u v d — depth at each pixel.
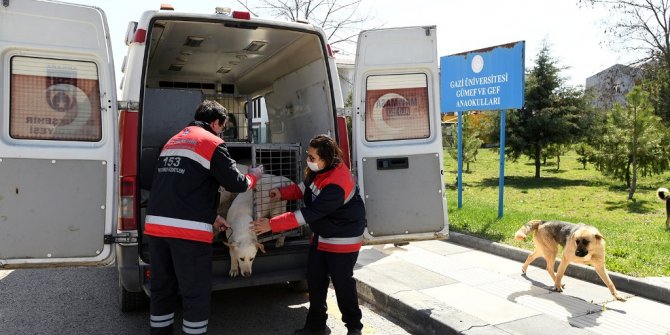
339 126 5.02
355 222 4.15
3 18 3.65
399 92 4.82
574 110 17.05
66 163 3.81
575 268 5.86
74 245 3.84
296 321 4.90
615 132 12.98
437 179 4.84
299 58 5.73
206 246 3.75
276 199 4.50
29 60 3.75
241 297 5.61
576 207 11.12
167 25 4.91
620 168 13.32
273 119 7.29
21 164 3.71
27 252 3.74
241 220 4.32
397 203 4.78
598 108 18.12
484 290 5.41
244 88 8.01
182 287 3.72
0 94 3.67
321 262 4.30
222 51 6.01
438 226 4.84
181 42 5.60
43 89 3.78
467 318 4.43
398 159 4.79
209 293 3.78
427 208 4.83
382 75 4.80
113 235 3.93
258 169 4.21
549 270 5.60
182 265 3.68
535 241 5.78
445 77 10.06
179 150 3.76
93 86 3.89
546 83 17.19
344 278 4.16
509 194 13.60
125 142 4.04
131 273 4.09
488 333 4.11
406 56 4.79
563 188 14.88
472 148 20.55
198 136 3.78
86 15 3.84
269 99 7.38
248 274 4.21
